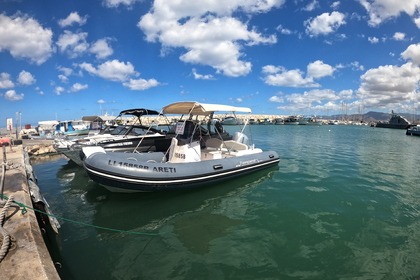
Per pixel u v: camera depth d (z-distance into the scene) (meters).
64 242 4.87
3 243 3.27
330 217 5.81
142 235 5.11
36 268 2.94
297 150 17.14
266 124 72.62
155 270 3.98
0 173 7.32
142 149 9.70
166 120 11.27
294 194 7.38
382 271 3.90
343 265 4.05
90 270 4.00
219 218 5.82
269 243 4.71
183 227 5.42
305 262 4.14
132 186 6.59
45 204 5.46
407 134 40.75
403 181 8.88
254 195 7.30
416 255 4.32
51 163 13.10
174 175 6.98
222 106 8.39
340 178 9.20
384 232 5.11
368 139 28.17
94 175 6.50
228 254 4.38
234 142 10.33
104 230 5.34
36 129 28.56
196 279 3.77
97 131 15.29
